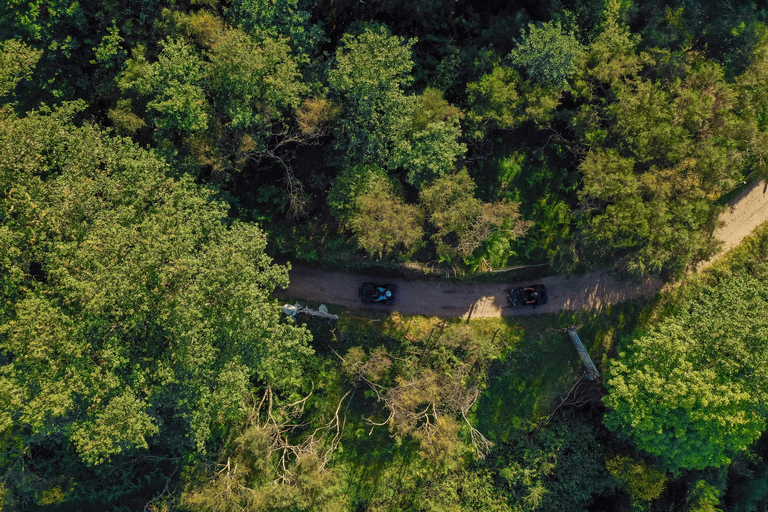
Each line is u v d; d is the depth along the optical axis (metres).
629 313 53.25
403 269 51.16
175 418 46.28
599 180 43.25
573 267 50.69
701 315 46.03
